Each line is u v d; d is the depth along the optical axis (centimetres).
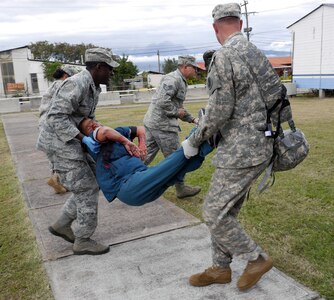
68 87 294
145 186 260
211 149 252
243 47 229
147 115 475
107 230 383
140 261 319
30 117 1655
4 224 424
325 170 560
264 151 234
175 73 461
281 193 466
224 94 226
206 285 276
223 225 244
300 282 282
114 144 286
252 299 259
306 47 1984
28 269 321
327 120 1088
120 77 4691
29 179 600
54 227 342
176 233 368
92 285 289
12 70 4638
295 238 350
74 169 312
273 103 235
